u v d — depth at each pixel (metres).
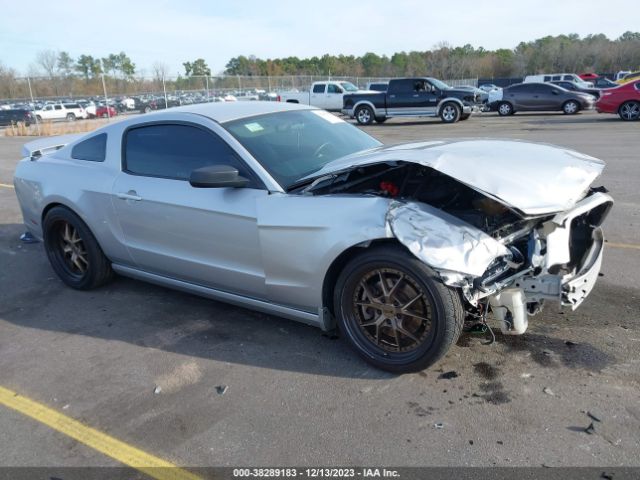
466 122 21.91
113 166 4.46
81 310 4.53
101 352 3.80
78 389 3.36
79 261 4.93
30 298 4.87
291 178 3.67
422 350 3.11
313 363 3.48
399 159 3.20
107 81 43.88
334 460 2.61
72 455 2.77
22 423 3.06
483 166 3.18
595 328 3.69
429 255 2.85
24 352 3.87
